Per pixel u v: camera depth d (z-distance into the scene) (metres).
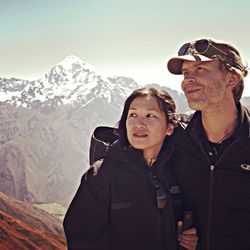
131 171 2.98
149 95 3.03
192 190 3.35
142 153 3.06
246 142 3.20
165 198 2.98
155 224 2.97
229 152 3.21
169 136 3.34
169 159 3.39
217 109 3.25
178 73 3.39
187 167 3.34
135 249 2.96
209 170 3.27
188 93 3.29
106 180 2.96
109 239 3.02
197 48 3.21
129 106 3.08
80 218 2.96
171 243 2.99
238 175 3.21
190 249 3.13
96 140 3.24
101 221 2.97
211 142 3.33
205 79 3.22
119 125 3.13
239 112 3.32
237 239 3.29
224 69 3.24
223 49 3.23
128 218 2.95
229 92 3.29
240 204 3.25
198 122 3.40
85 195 2.96
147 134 2.97
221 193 3.26
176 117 3.43
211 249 3.32
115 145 3.09
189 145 3.34
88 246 2.92
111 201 2.96
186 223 3.18
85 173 3.05
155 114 3.00
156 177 3.04
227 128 3.31
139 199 2.96
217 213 3.29
